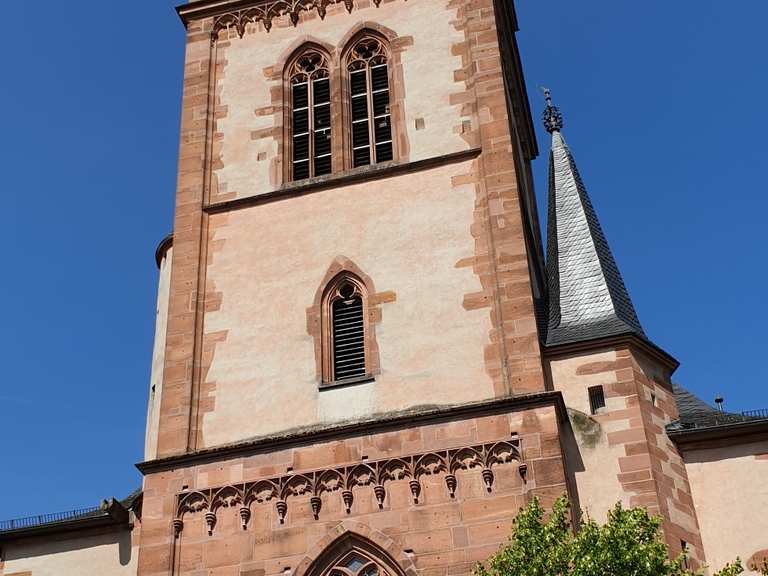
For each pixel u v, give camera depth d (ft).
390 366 104.42
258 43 132.87
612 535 78.74
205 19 135.85
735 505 98.32
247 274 114.42
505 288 105.81
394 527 94.07
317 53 131.13
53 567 108.58
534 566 79.05
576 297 112.47
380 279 110.11
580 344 104.32
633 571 77.51
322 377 105.70
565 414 100.32
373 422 99.09
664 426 102.12
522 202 119.55
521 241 108.17
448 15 127.85
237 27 134.51
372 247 112.68
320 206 117.19
